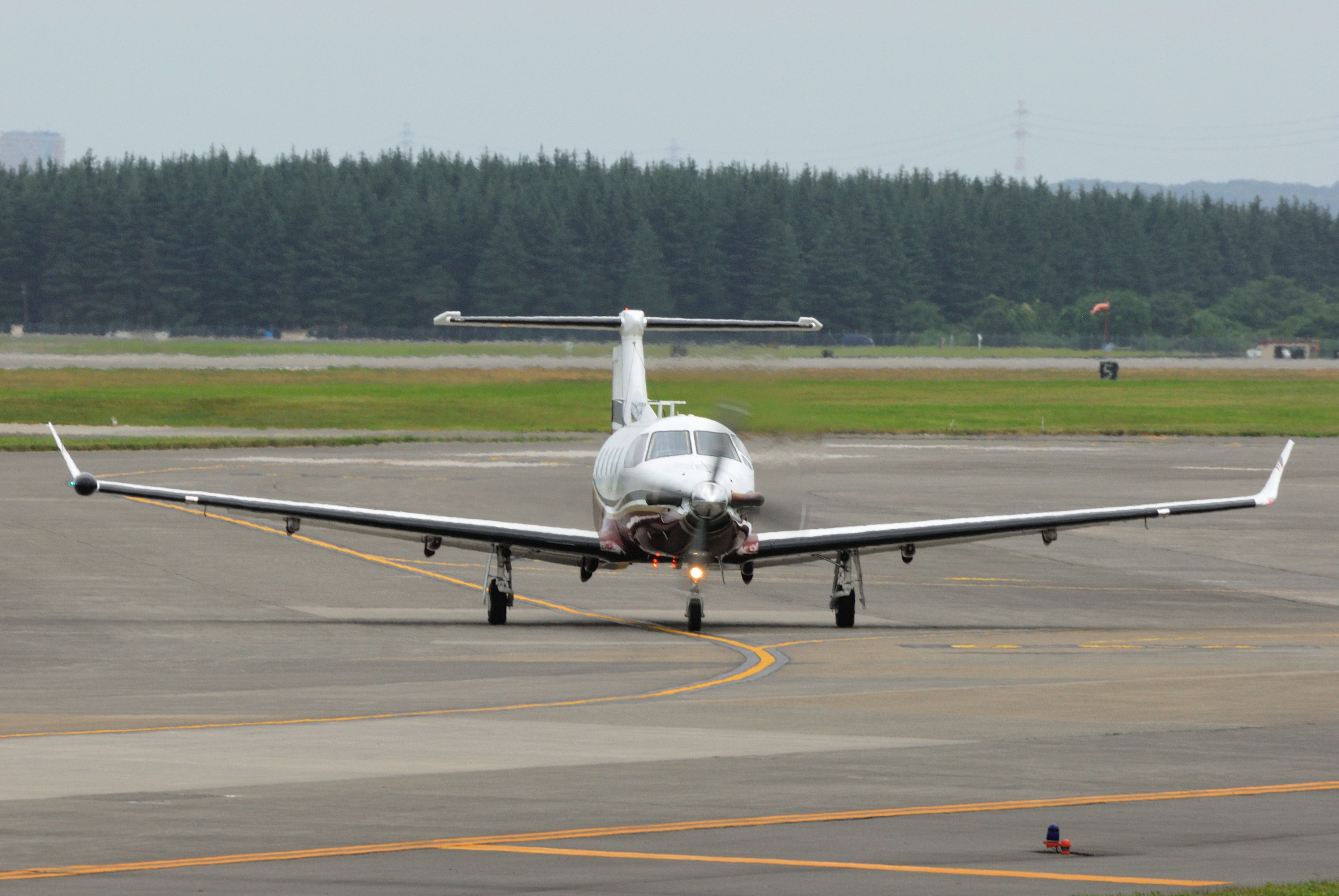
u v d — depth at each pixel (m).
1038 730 47.19
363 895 28.55
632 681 58.59
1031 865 30.97
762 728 47.41
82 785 38.31
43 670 61.75
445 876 29.91
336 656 66.31
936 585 97.19
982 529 79.31
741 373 160.50
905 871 30.44
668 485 73.75
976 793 37.91
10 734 45.97
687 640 73.00
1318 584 98.94
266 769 40.56
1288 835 33.78
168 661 64.62
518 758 42.19
